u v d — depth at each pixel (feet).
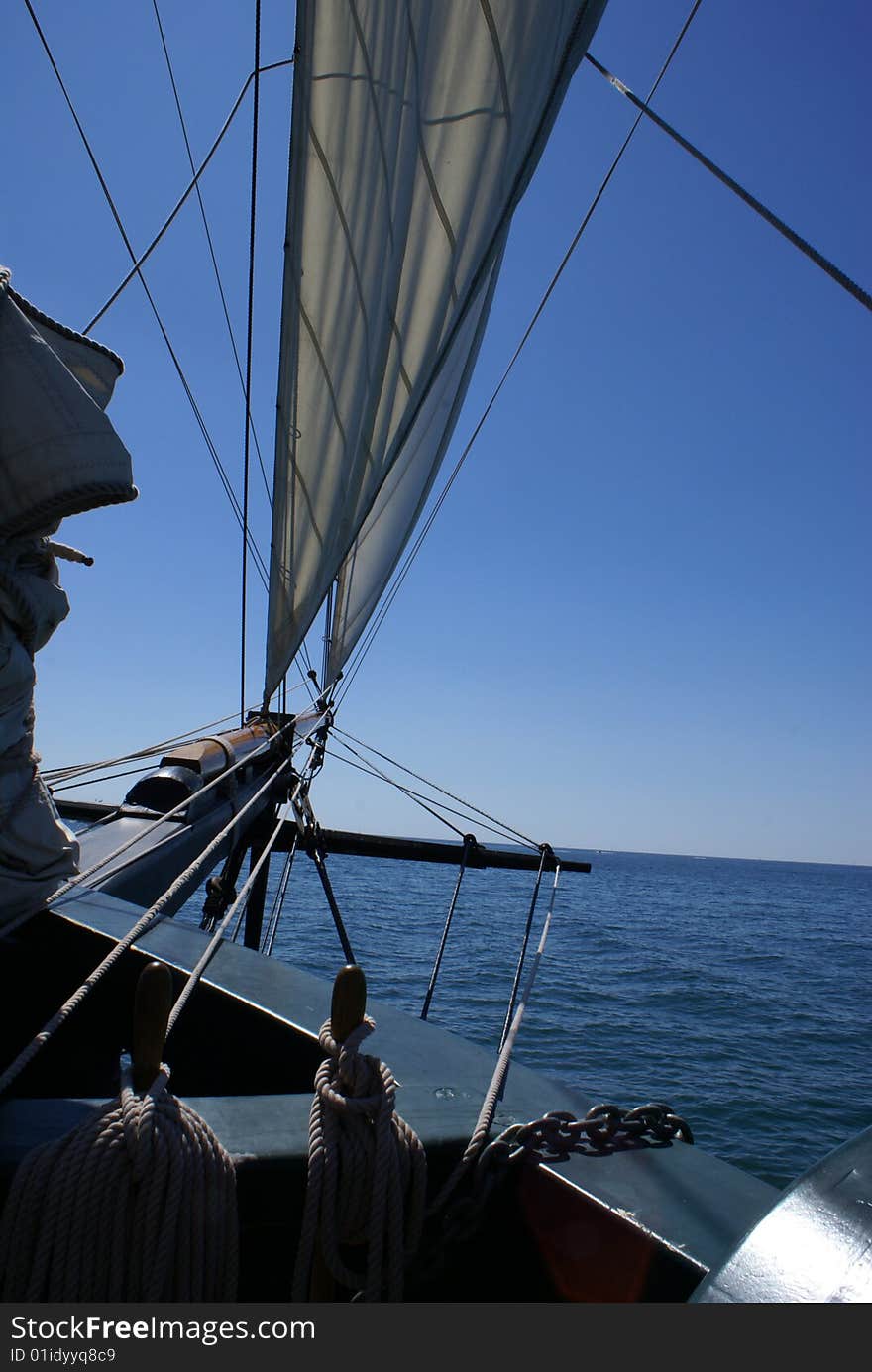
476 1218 6.61
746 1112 41.37
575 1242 6.30
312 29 17.07
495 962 76.79
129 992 10.38
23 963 10.92
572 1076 45.98
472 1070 8.40
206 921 24.76
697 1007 68.18
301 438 20.90
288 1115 7.02
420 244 18.21
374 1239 6.08
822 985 85.05
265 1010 9.16
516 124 17.07
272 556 23.17
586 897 211.61
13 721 9.56
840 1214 5.01
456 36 16.52
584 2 15.33
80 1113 6.87
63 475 8.02
